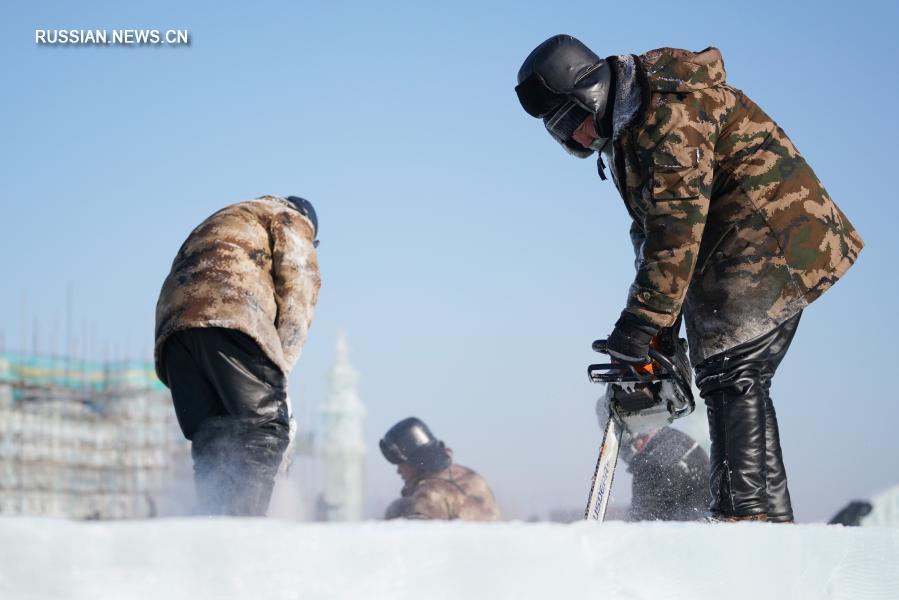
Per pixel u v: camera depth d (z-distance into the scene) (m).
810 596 1.82
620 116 2.92
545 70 3.06
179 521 1.03
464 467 5.88
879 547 1.99
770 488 2.96
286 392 3.68
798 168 2.95
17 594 0.93
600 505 3.00
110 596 0.97
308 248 3.82
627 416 3.02
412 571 1.16
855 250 2.98
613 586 1.41
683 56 2.94
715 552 1.61
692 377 3.12
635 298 2.87
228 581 1.02
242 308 3.57
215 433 3.53
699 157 2.83
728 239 2.93
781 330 2.95
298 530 1.08
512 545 1.26
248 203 3.84
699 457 4.53
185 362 3.62
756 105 3.02
